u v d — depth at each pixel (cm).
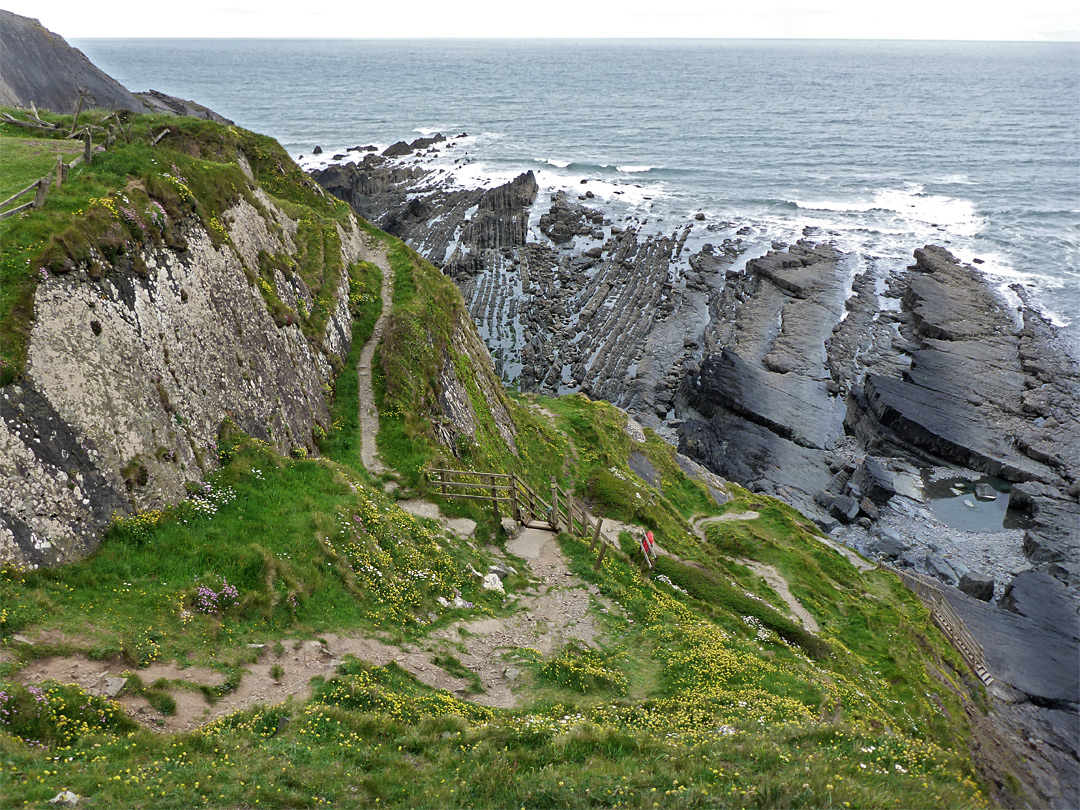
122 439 2050
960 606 4175
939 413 6128
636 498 4191
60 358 1947
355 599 2127
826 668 2916
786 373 7112
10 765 1170
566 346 7994
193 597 1823
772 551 4122
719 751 1605
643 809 1348
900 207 12362
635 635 2481
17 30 7362
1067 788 2892
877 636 3450
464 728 1656
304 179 5606
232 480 2375
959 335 7462
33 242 2080
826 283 8950
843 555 4475
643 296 9019
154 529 2000
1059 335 7481
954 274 8931
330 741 1495
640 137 19312
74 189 2464
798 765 1544
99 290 2192
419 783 1396
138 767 1262
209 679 1619
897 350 7469
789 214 12050
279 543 2156
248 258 3425
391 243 5650
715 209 12331
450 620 2275
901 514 5391
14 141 3381
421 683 1889
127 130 3522
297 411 3156
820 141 18338
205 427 2469
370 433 3403
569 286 9325
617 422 5556
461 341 4931
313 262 4300
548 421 5294
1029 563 4888
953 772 1678
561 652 2231
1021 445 5838
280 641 1836
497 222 11100
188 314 2625
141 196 2650
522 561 2847
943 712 2948
